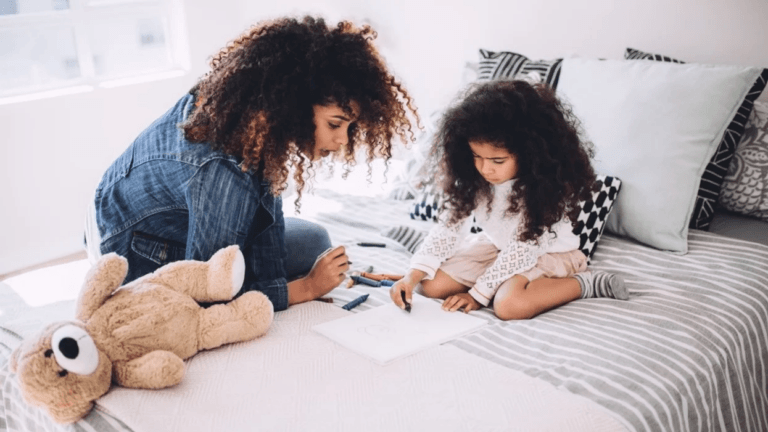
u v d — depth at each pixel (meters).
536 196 1.38
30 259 2.60
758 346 1.33
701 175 1.60
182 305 1.13
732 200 1.74
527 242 1.41
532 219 1.39
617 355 1.15
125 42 2.84
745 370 1.27
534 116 1.37
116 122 2.72
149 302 1.10
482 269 1.52
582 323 1.29
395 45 2.69
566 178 1.39
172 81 2.86
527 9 2.23
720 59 1.86
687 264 1.52
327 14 2.85
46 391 0.96
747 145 1.70
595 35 2.10
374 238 1.83
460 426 0.94
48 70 2.64
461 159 1.46
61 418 1.00
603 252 1.62
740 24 1.80
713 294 1.39
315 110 1.18
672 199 1.58
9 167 2.47
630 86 1.66
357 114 1.19
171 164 1.24
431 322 1.30
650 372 1.10
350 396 1.03
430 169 1.67
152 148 1.30
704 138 1.58
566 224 1.51
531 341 1.23
